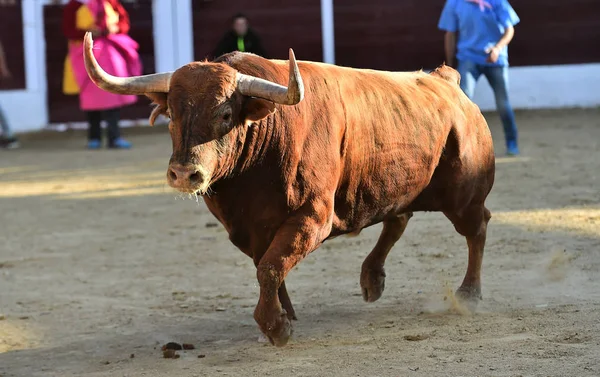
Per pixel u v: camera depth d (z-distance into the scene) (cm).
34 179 2423
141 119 3622
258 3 3541
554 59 3556
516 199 1781
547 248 1376
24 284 1341
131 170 2483
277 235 900
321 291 1213
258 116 851
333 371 859
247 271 1363
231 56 903
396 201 1025
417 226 1591
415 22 3528
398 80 1058
